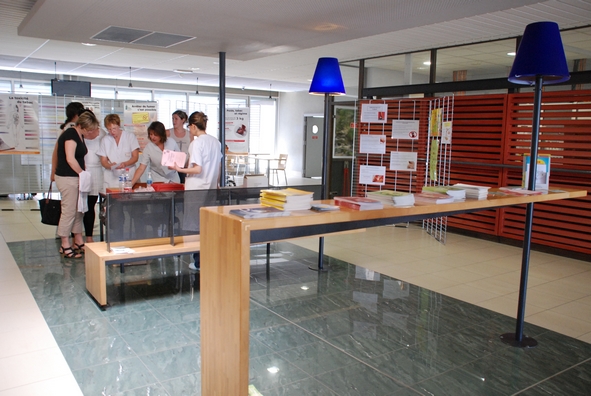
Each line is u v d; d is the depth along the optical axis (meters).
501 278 5.39
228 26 4.89
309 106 19.20
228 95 19.05
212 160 5.11
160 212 4.45
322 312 4.20
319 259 5.59
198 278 5.09
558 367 3.27
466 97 7.71
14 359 3.18
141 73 14.71
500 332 3.86
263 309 4.24
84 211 5.56
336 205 2.64
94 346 3.40
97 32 5.24
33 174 10.45
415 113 8.40
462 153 7.77
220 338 2.21
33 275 5.03
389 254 6.43
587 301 4.66
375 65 9.81
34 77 14.94
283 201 2.36
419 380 3.04
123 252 4.20
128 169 6.18
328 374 3.08
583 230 6.33
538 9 5.69
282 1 3.95
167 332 3.67
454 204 2.90
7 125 9.76
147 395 2.77
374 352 3.42
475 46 7.95
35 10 4.46
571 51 6.85
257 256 6.18
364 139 8.22
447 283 5.16
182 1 3.97
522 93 6.95
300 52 9.53
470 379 3.07
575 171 6.30
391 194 2.81
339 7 4.14
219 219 2.18
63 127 6.03
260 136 20.61
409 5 4.05
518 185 7.11
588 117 6.28
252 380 2.99
